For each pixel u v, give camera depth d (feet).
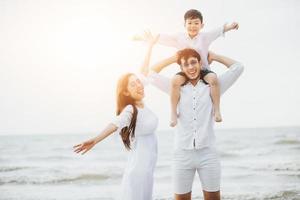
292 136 71.05
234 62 11.63
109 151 59.72
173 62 11.68
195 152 11.05
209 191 11.14
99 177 36.68
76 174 38.58
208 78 11.12
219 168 11.14
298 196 23.90
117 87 11.30
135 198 10.71
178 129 11.30
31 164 49.70
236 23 11.76
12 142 69.77
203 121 11.02
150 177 11.00
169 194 26.08
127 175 10.92
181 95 11.21
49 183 34.19
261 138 71.56
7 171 43.32
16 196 28.02
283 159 46.11
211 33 11.91
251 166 40.60
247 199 23.61
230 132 74.43
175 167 11.31
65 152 62.34
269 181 30.32
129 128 10.87
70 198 26.53
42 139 72.08
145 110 11.18
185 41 12.01
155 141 11.28
